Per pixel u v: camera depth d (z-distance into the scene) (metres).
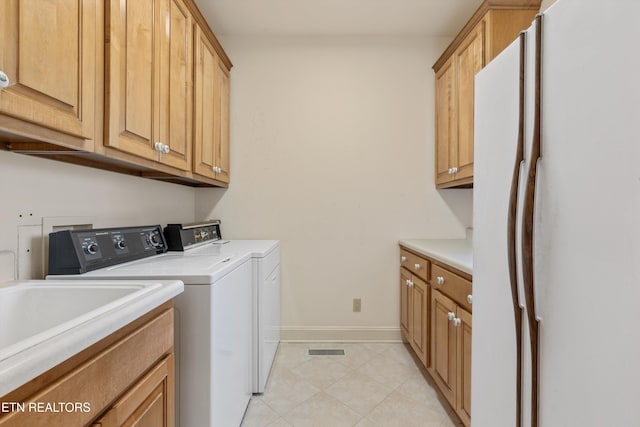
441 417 1.68
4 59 0.72
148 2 1.32
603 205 0.60
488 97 1.04
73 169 1.35
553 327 0.72
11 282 1.04
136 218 1.83
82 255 1.20
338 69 2.61
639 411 0.54
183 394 1.19
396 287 2.64
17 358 0.51
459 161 2.12
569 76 0.68
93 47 1.00
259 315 1.85
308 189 2.63
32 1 0.78
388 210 2.62
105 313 0.72
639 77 0.53
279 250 2.55
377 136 2.63
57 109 0.87
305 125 2.62
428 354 1.98
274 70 2.61
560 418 0.70
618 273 0.57
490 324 1.01
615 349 0.58
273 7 2.25
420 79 2.61
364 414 1.70
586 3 0.64
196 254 1.74
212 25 2.46
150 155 1.34
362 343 2.60
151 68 1.34
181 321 1.19
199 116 1.89
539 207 0.77
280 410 1.73
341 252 2.64
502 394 0.94
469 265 1.45
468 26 1.93
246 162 2.62
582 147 0.65
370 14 2.33
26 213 1.14
